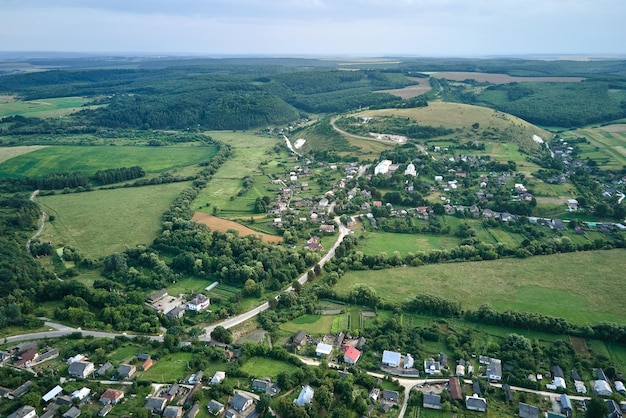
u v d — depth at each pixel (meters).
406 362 144.62
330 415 121.81
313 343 156.88
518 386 135.00
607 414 121.81
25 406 123.62
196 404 126.38
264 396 124.00
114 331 165.75
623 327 153.88
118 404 127.44
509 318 162.50
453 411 125.56
